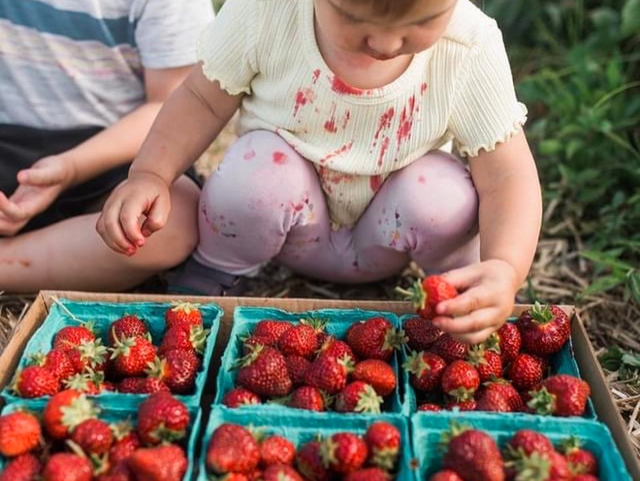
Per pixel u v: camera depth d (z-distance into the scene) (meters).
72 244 0.95
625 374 0.92
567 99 1.25
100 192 1.03
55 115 0.99
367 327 0.79
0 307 0.96
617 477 0.69
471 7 0.84
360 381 0.75
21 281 0.97
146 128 1.00
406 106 0.84
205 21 1.00
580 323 0.82
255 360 0.76
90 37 0.96
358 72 0.82
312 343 0.79
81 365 0.77
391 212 0.90
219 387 0.75
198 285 0.96
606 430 0.71
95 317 0.84
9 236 0.97
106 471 0.68
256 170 0.88
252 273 0.98
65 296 0.85
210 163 1.19
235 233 0.91
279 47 0.84
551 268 1.08
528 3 1.48
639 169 1.14
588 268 1.09
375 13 0.68
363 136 0.86
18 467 0.67
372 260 0.96
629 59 1.31
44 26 0.94
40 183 0.93
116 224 0.84
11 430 0.68
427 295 0.72
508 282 0.75
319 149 0.88
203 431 0.78
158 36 0.97
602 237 1.11
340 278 1.01
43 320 0.85
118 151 0.98
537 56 1.43
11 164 1.00
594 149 1.20
